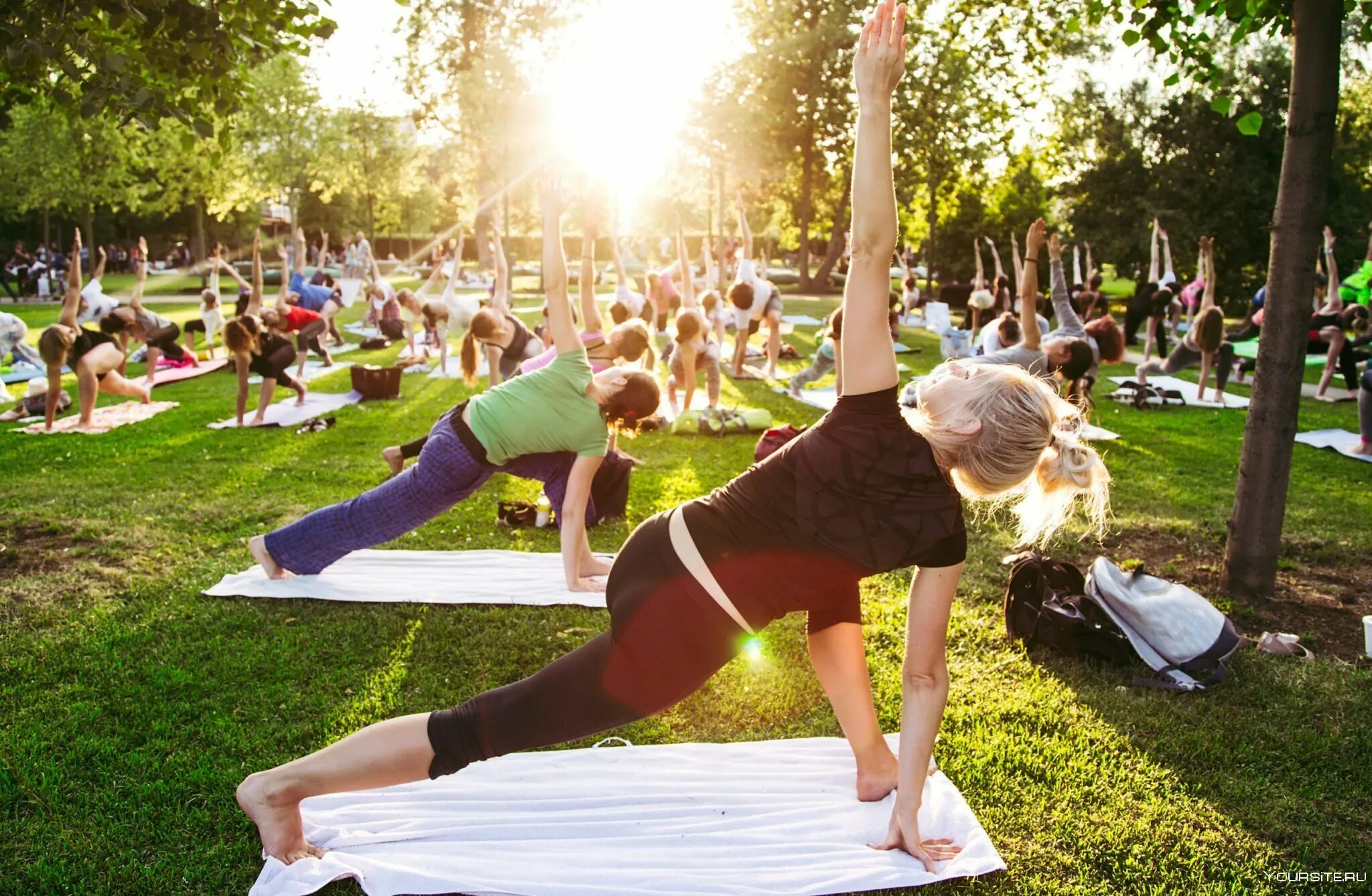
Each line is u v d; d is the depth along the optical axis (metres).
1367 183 24.19
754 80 30.42
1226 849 2.85
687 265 9.60
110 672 3.80
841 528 2.18
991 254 26.80
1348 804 3.09
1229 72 23.78
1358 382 11.55
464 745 2.37
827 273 31.73
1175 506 6.59
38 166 26.66
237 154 30.55
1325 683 3.89
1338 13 4.31
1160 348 15.29
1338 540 5.77
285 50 5.39
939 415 2.26
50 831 2.82
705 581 2.24
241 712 3.52
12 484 6.74
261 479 6.99
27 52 3.84
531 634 4.24
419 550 5.42
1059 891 2.64
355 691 3.71
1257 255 24.48
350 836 2.78
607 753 3.30
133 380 11.70
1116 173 25.27
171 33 4.50
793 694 3.78
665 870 2.64
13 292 26.22
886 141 2.19
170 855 2.71
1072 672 3.99
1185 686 3.83
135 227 43.34
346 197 47.09
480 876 2.59
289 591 4.63
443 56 26.39
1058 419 2.29
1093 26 5.58
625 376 4.48
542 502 5.97
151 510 6.09
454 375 12.77
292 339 12.16
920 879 2.62
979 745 3.39
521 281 34.62
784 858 2.71
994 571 5.19
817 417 9.89
